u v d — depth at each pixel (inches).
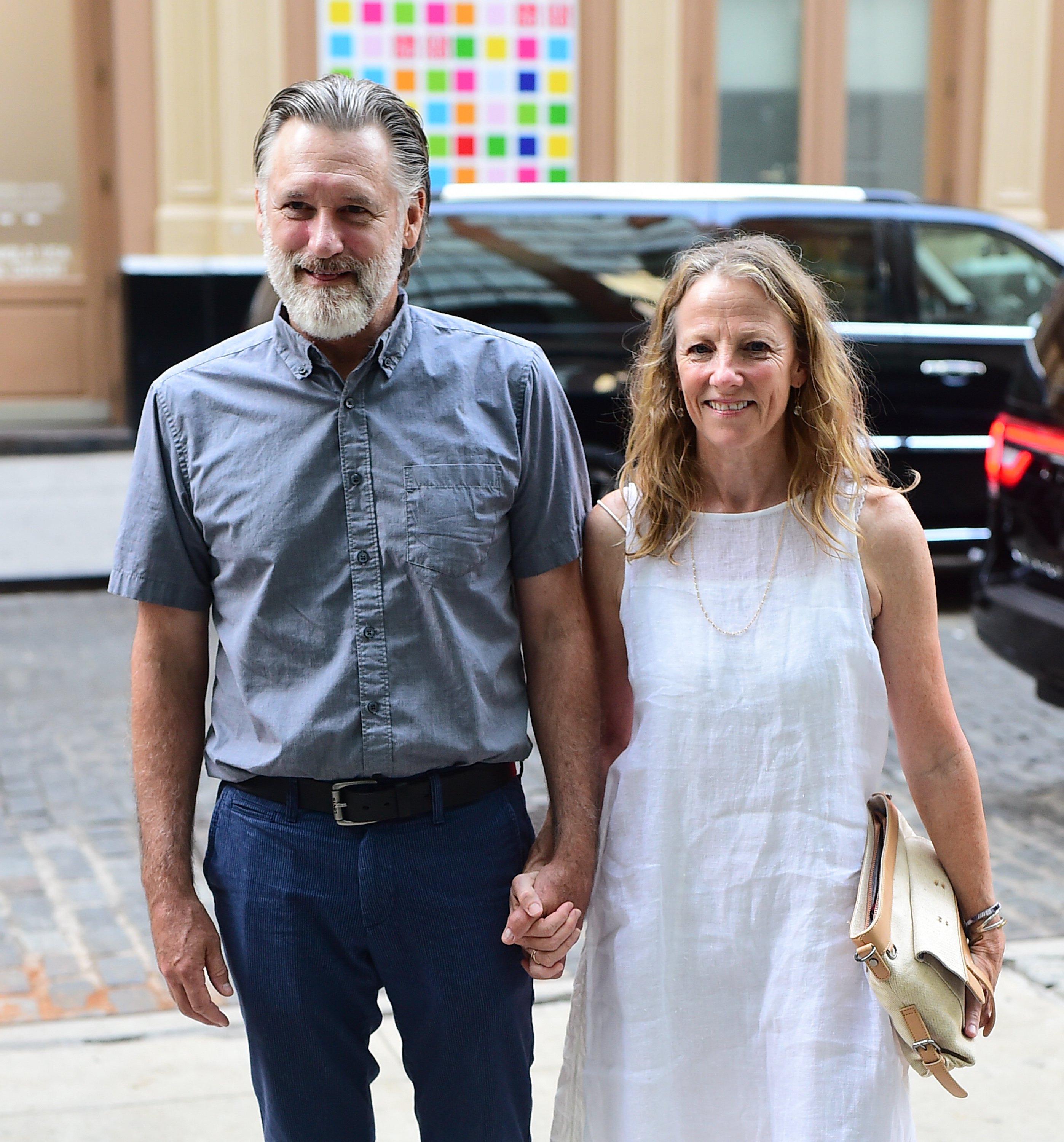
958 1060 73.5
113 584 78.5
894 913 72.6
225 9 380.8
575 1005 81.7
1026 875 166.2
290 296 74.6
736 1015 76.1
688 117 413.4
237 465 76.1
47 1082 122.3
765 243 77.6
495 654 78.3
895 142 429.7
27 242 403.2
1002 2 422.6
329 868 75.9
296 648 75.7
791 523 78.1
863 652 76.0
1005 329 275.0
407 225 77.5
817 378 76.6
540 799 180.1
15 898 160.4
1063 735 214.1
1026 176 432.1
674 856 76.4
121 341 410.0
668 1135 75.5
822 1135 72.4
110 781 195.9
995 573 193.0
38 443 401.7
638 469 80.3
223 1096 120.4
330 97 73.7
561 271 263.0
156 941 77.4
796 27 416.8
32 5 393.4
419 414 76.4
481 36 398.6
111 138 401.7
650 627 78.6
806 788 75.5
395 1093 121.1
